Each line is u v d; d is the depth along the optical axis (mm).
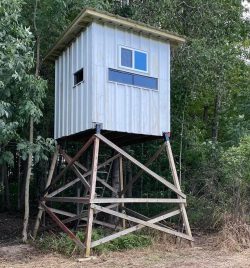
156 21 12281
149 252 8430
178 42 10281
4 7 8625
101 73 8961
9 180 17344
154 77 9781
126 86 9281
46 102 12859
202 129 16188
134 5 12812
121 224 10773
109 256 8039
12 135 9062
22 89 8930
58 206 13359
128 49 9453
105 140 8812
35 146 9516
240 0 14219
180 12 12734
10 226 12500
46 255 8273
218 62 12477
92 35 8961
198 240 9992
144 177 13555
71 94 9930
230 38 14031
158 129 9672
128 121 9211
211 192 11758
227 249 8781
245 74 16031
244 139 11219
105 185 11062
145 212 12828
